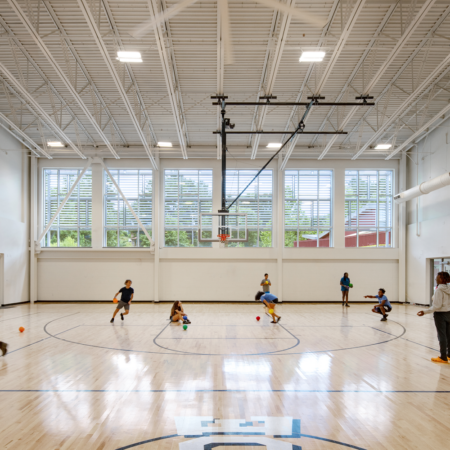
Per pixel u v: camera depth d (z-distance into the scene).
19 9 7.85
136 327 11.13
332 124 15.10
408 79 12.26
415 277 17.78
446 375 6.04
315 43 10.23
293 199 19.11
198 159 19.02
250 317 13.52
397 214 18.81
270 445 3.61
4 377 5.90
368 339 9.21
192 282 18.67
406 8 8.91
